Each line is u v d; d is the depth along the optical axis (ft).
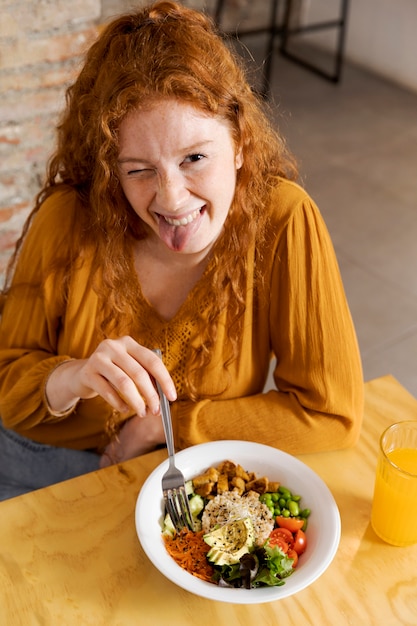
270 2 13.84
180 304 3.97
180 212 3.36
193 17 3.44
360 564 3.11
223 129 3.33
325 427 3.73
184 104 3.15
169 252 3.82
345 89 13.19
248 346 4.01
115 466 3.55
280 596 2.76
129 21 3.44
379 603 2.97
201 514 3.26
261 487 3.30
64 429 4.24
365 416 3.88
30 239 4.09
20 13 6.19
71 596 2.99
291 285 3.89
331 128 12.07
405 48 13.00
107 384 3.36
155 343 4.01
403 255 9.36
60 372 3.82
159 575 3.07
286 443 3.72
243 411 3.83
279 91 12.94
